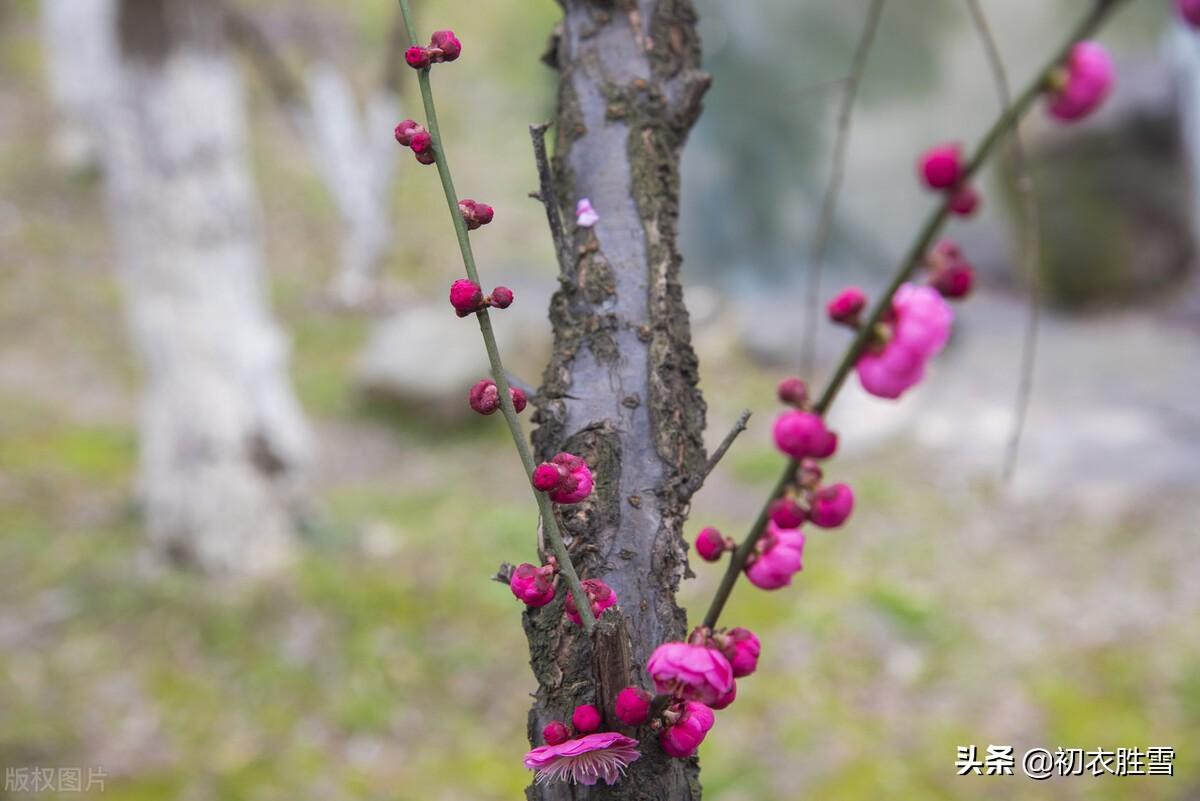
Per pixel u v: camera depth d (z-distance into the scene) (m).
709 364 8.17
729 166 11.74
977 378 7.78
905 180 11.89
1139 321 8.86
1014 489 6.04
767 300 10.22
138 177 4.50
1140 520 5.61
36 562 4.83
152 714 3.97
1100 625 4.69
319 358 8.01
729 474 6.29
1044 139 9.12
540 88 13.81
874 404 7.31
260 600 4.59
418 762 3.85
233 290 4.75
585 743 0.77
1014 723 4.07
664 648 0.77
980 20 0.72
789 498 0.77
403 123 0.81
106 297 8.62
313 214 10.72
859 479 6.26
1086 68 0.56
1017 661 4.45
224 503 4.76
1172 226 9.21
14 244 9.23
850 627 4.63
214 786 3.66
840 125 0.88
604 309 0.96
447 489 6.11
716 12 11.95
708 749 3.95
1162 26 12.77
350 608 4.58
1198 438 6.51
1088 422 6.89
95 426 6.51
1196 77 9.02
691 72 1.05
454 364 7.01
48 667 4.18
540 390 0.96
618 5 1.05
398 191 11.13
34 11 14.74
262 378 4.85
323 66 10.07
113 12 4.36
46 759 3.71
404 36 6.07
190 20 4.46
